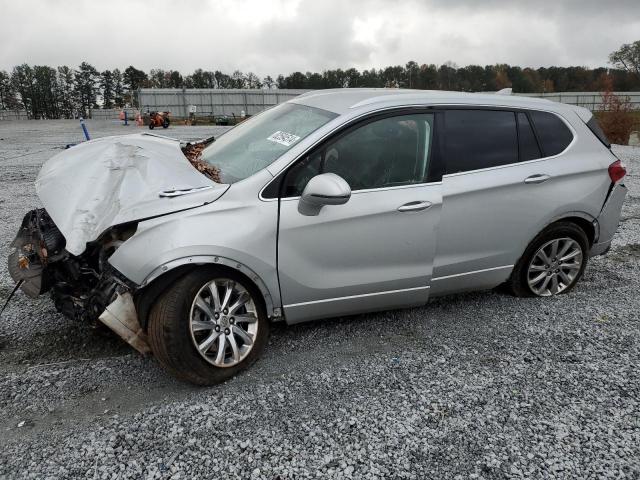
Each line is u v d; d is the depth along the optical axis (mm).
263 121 4270
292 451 2701
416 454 2705
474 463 2654
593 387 3324
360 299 3705
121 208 3141
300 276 3424
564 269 4656
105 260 3209
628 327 4137
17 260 3594
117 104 110250
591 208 4426
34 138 23766
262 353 3654
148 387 3254
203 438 2787
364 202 3521
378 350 3734
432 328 4074
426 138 3803
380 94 3953
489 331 4035
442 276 3938
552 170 4227
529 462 2674
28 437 2787
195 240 3047
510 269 4289
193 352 3115
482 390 3266
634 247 6305
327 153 3502
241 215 3217
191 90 57250
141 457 2645
